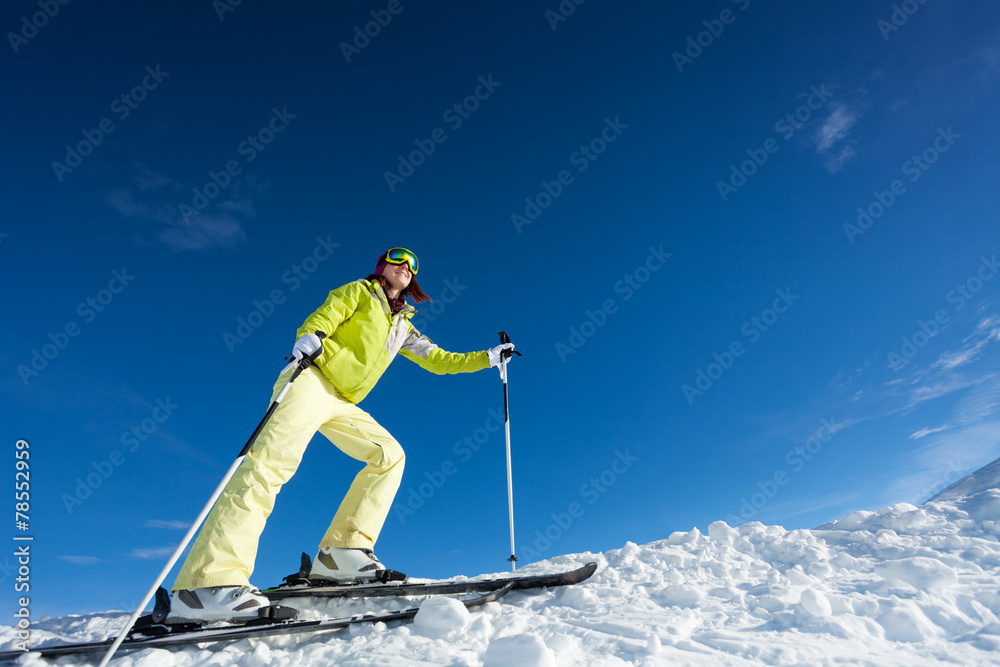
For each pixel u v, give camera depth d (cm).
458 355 430
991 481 362
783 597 247
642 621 231
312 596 318
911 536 320
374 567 323
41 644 263
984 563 265
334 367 322
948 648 180
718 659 184
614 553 400
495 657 184
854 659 175
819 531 372
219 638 233
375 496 337
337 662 208
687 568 333
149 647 233
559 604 278
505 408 439
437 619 237
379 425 354
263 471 274
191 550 258
